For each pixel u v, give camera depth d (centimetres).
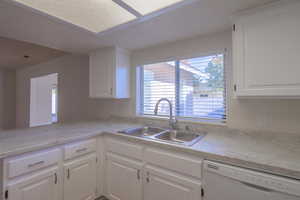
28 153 131
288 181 91
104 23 160
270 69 123
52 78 525
